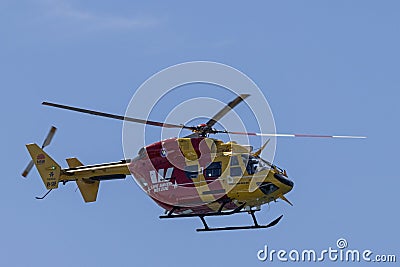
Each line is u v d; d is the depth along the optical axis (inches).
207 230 3880.4
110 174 4092.0
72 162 4269.2
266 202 3833.7
